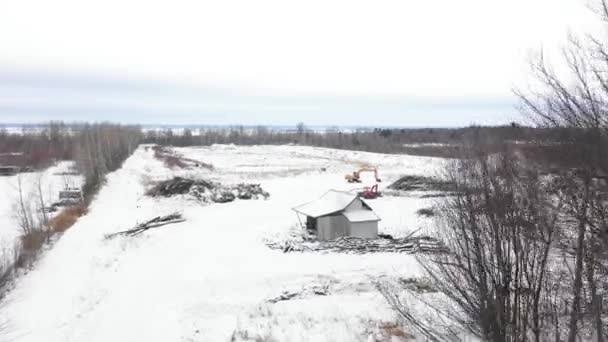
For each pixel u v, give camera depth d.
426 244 18.48
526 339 8.91
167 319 13.55
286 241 21.00
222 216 27.73
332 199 22.61
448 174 11.34
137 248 21.28
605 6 6.95
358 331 11.91
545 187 8.27
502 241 8.82
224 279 16.44
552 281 9.33
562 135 7.72
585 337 8.96
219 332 12.43
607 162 7.30
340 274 16.52
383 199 32.12
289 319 12.98
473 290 9.45
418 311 12.48
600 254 7.93
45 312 15.14
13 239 25.08
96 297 15.91
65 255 21.19
